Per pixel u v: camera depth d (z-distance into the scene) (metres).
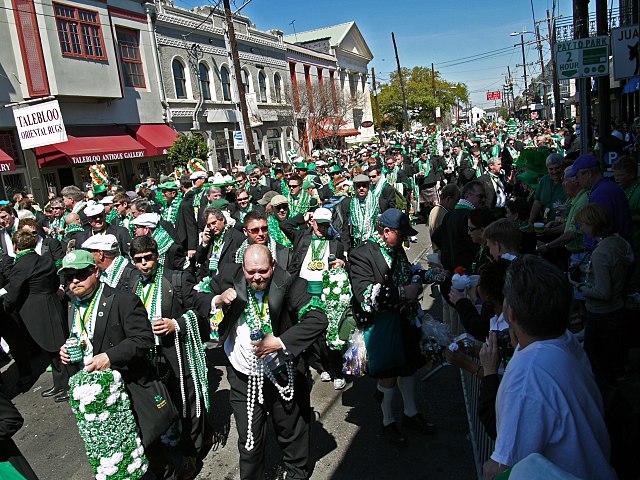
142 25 23.53
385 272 3.86
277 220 6.50
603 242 4.16
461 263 4.82
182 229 7.71
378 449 4.07
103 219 6.82
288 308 3.33
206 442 4.34
